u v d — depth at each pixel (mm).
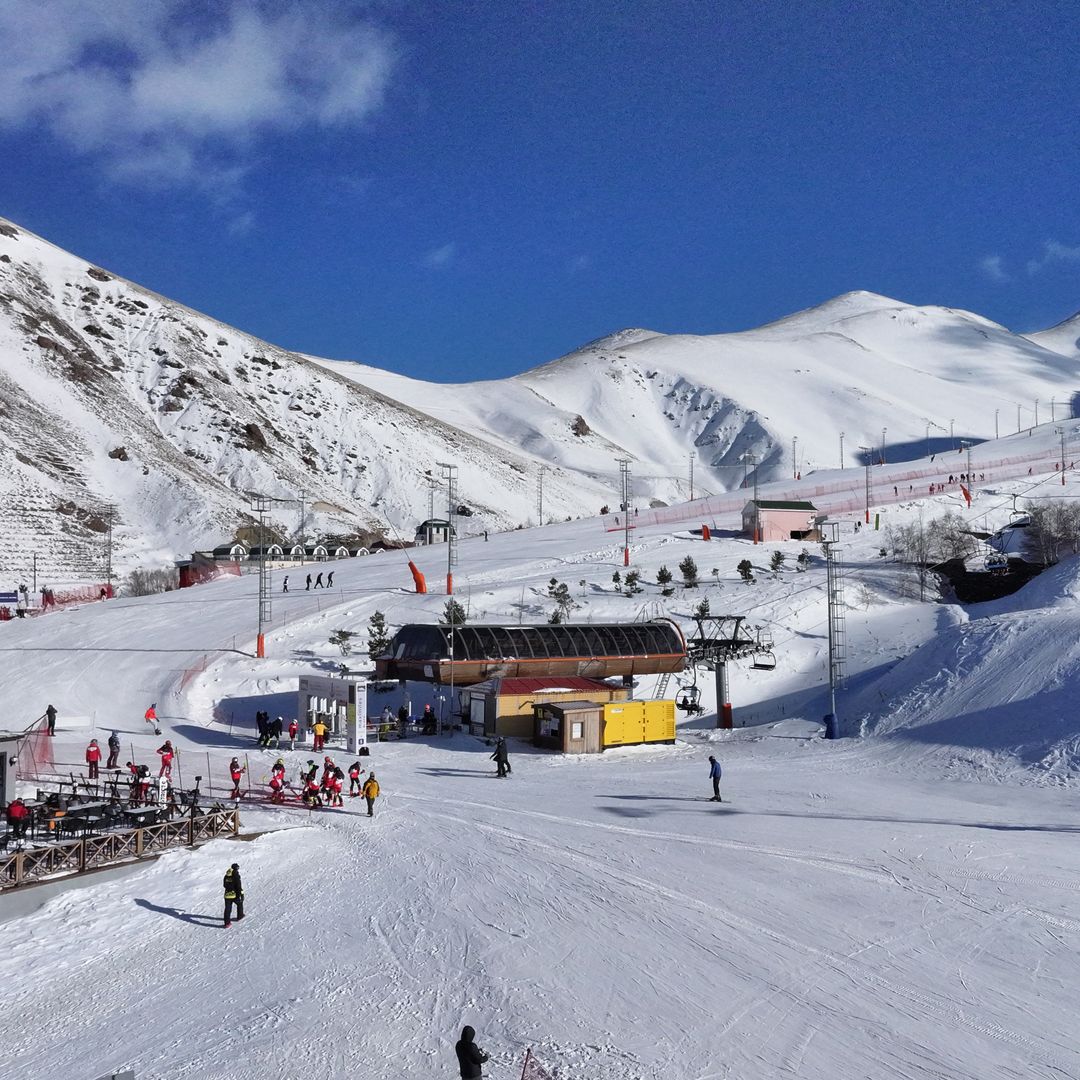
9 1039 18125
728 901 22938
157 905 25000
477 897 24141
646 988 18391
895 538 91500
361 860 28109
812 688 57688
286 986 19719
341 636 68812
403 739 49812
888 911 21891
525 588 82812
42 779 40000
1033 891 22875
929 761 38656
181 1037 17781
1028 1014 16750
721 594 77312
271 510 171250
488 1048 16406
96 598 106250
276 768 36094
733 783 37031
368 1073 15945
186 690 61031
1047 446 161125
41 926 23750
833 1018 16859
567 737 45625
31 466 157875
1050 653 43812
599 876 25266
